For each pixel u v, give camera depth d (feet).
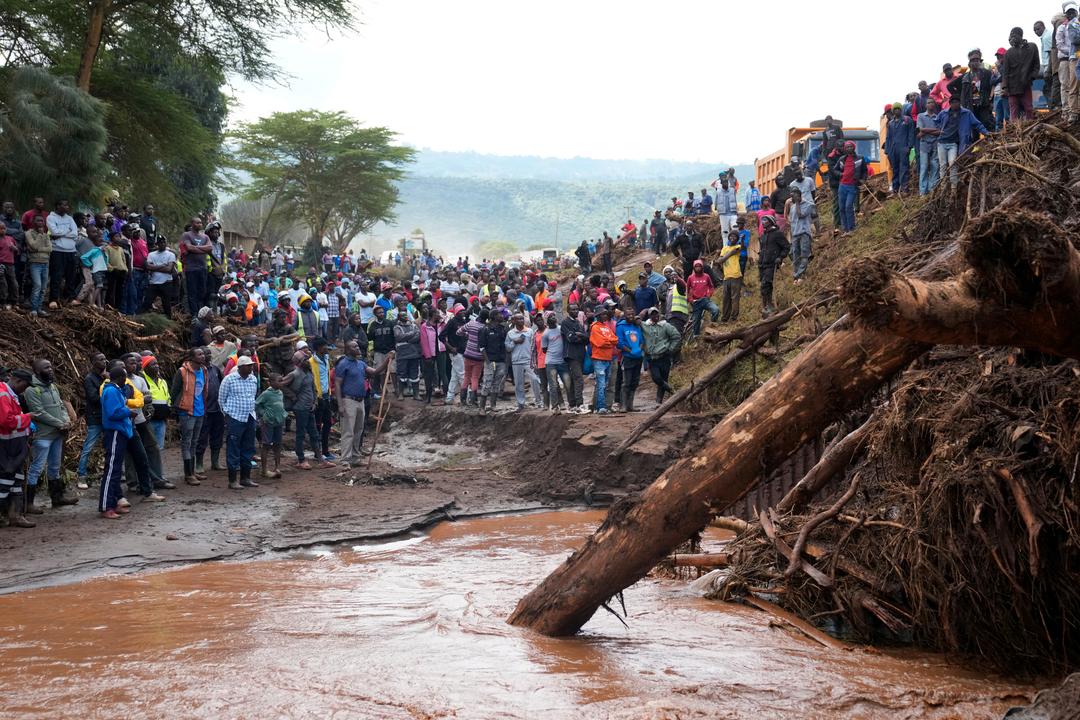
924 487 25.54
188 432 51.08
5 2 77.71
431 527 47.67
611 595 24.30
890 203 69.62
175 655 23.02
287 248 213.46
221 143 124.98
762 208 78.33
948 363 28.32
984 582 23.82
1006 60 57.57
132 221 71.15
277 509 47.73
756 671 22.12
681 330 69.21
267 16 91.56
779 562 30.50
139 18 91.15
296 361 59.36
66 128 64.75
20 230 56.65
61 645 24.29
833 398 20.89
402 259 192.44
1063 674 23.07
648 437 55.31
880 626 26.78
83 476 46.91
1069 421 22.95
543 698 19.35
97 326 57.11
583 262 130.82
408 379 79.10
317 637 24.82
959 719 19.12
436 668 21.50
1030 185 27.53
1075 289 14.71
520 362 68.69
